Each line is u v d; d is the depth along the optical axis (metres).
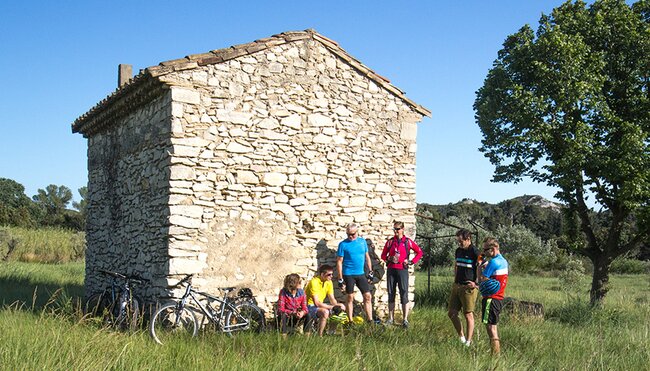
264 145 10.89
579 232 18.09
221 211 10.42
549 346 9.20
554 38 15.79
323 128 11.52
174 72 10.14
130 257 11.87
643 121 15.89
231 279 10.41
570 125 16.17
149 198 10.98
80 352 6.52
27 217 48.09
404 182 12.32
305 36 11.39
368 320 10.92
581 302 13.47
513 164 17.39
